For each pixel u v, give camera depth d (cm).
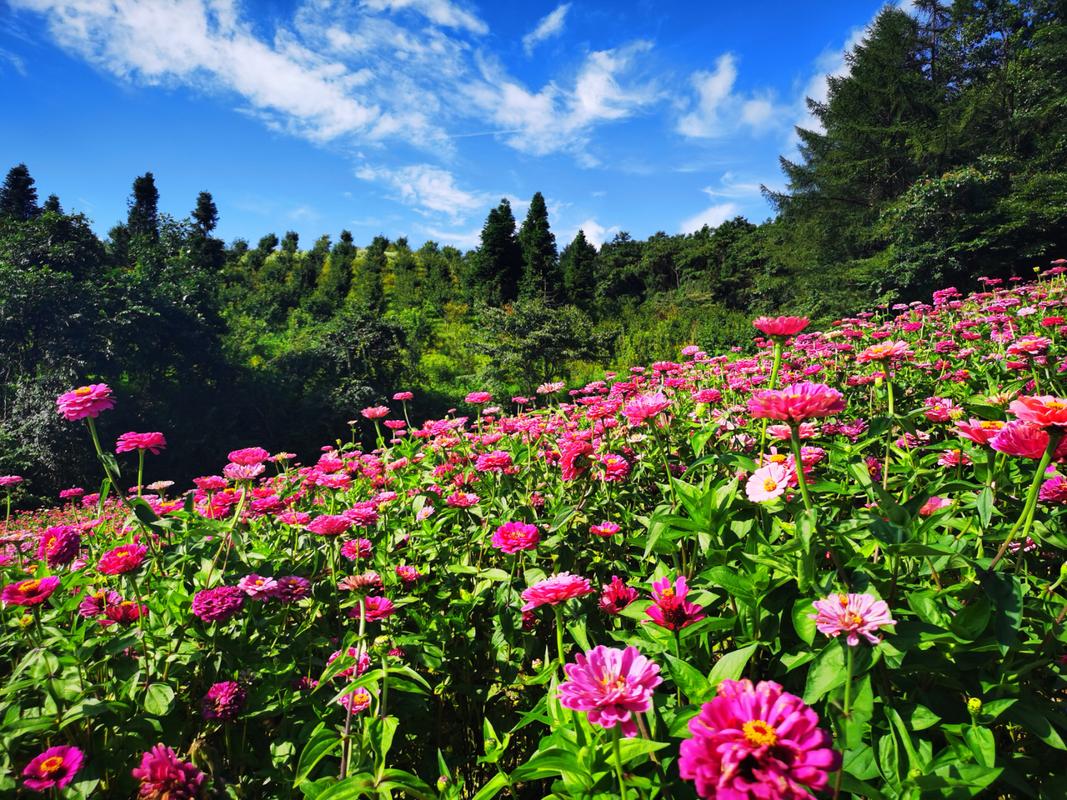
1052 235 2352
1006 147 2875
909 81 3284
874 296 2558
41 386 1983
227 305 3991
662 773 143
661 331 2880
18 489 1625
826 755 92
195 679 225
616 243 8919
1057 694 166
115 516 469
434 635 261
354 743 187
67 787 176
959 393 412
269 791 210
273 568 290
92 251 2514
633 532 315
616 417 399
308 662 248
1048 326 540
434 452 494
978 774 128
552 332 2830
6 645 226
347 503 436
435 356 3644
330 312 4784
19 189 5153
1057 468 261
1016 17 3106
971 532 198
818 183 3559
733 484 203
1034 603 174
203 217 5775
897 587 177
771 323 232
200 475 2277
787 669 166
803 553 167
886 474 248
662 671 167
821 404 158
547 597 178
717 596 192
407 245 7044
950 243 2353
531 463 434
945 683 154
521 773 146
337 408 2633
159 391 2430
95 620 236
